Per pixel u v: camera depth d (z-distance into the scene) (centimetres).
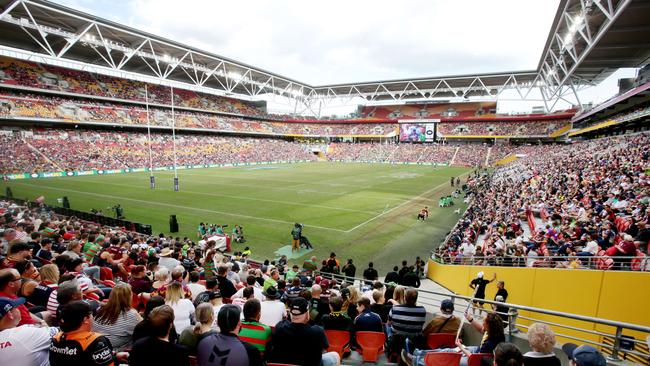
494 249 1438
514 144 8738
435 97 10512
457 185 4703
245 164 8156
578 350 315
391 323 603
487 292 1259
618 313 859
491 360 437
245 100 11106
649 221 1161
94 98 6881
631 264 888
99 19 5459
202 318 446
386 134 10044
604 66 4866
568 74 5216
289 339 419
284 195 3759
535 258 1165
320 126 10994
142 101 7688
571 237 1323
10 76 5831
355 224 2614
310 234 2338
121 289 459
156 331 345
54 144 5759
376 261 1886
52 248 1102
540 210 2122
